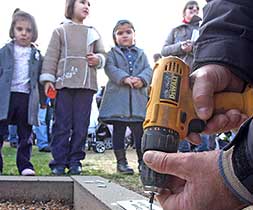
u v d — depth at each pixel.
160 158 0.80
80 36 3.91
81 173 3.91
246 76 0.98
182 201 0.79
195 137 0.94
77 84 3.81
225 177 0.72
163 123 0.89
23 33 3.77
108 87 4.17
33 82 3.78
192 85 0.94
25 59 3.78
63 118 3.82
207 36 1.03
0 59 3.73
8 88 3.69
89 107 3.89
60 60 3.87
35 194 2.82
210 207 0.75
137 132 4.14
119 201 1.88
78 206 2.55
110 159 5.78
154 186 0.83
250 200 0.72
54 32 3.89
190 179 0.77
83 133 3.86
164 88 0.92
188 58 4.02
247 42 1.00
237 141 0.72
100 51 4.03
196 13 4.32
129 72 4.17
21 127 3.77
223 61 0.97
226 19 1.02
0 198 2.82
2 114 3.63
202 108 0.91
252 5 1.03
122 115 4.05
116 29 4.31
